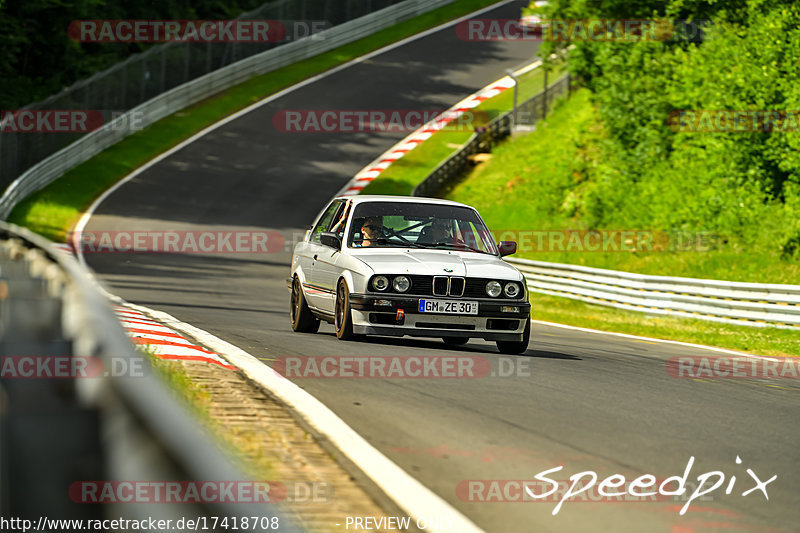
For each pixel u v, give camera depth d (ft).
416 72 611.88
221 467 13.84
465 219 116.26
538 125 487.61
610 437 58.85
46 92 504.84
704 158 271.90
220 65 591.78
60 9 513.45
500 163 460.14
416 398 69.41
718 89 259.60
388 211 113.91
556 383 81.41
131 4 601.62
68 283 35.35
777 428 66.74
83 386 20.51
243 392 64.28
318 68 620.08
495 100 560.20
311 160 478.59
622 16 341.82
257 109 547.49
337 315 106.63
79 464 17.37
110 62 562.66
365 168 472.44
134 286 201.87
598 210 318.04
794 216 242.37
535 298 239.09
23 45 509.35
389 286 101.19
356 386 73.20
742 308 180.14
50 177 403.75
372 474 45.96
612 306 216.74
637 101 324.39
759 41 257.34
